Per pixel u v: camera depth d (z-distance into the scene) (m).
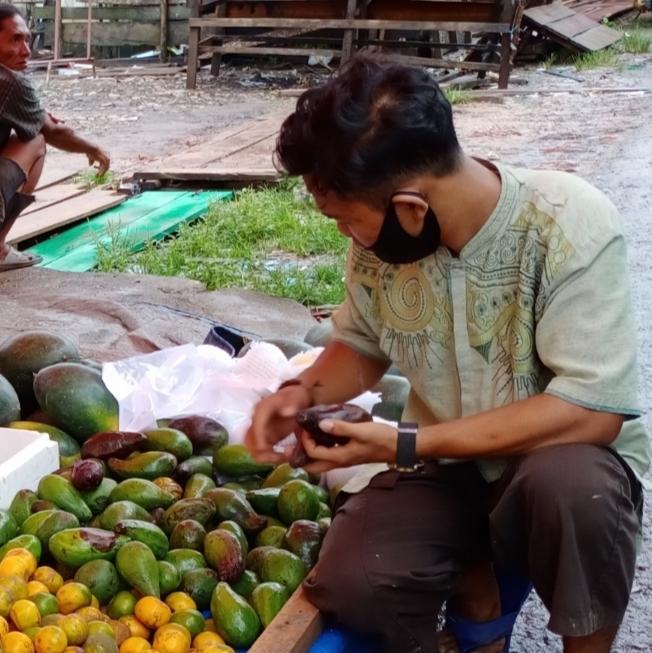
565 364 2.02
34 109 5.54
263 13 13.38
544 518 2.01
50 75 14.98
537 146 9.32
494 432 2.04
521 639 2.72
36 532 2.38
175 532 2.43
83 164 8.81
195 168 7.84
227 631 2.18
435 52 14.48
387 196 1.94
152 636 2.21
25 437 2.70
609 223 2.06
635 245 6.22
